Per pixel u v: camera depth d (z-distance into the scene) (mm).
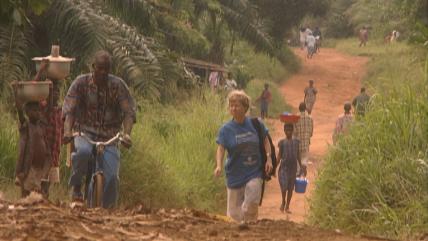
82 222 14656
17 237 12859
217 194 40812
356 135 27047
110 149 21391
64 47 47656
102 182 20891
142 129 40875
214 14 69625
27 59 45688
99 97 21609
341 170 26656
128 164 34312
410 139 25500
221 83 72750
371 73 117250
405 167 24578
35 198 16469
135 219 15625
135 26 54844
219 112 50719
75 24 46938
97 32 47000
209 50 74500
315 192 27797
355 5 191750
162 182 35562
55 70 25109
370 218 24625
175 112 50406
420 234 22281
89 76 21719
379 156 25484
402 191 24234
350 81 120375
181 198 36750
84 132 21656
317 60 141250
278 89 101062
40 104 24016
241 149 23750
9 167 31453
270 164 24109
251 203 23594
